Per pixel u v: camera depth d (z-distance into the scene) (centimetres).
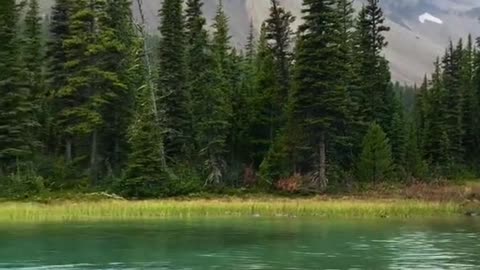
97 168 5341
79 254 2344
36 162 5384
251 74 6931
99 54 5288
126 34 5891
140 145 4944
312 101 5178
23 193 4784
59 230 3130
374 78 6450
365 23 6544
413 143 6675
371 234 2997
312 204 4325
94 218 3812
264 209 4212
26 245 2578
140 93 5453
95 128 5175
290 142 5300
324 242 2694
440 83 8300
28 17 6197
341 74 5256
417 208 4175
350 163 5859
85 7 5291
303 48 5216
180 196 4969
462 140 8069
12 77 5084
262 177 5356
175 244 2619
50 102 5600
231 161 5959
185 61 5816
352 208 4134
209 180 5388
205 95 5588
